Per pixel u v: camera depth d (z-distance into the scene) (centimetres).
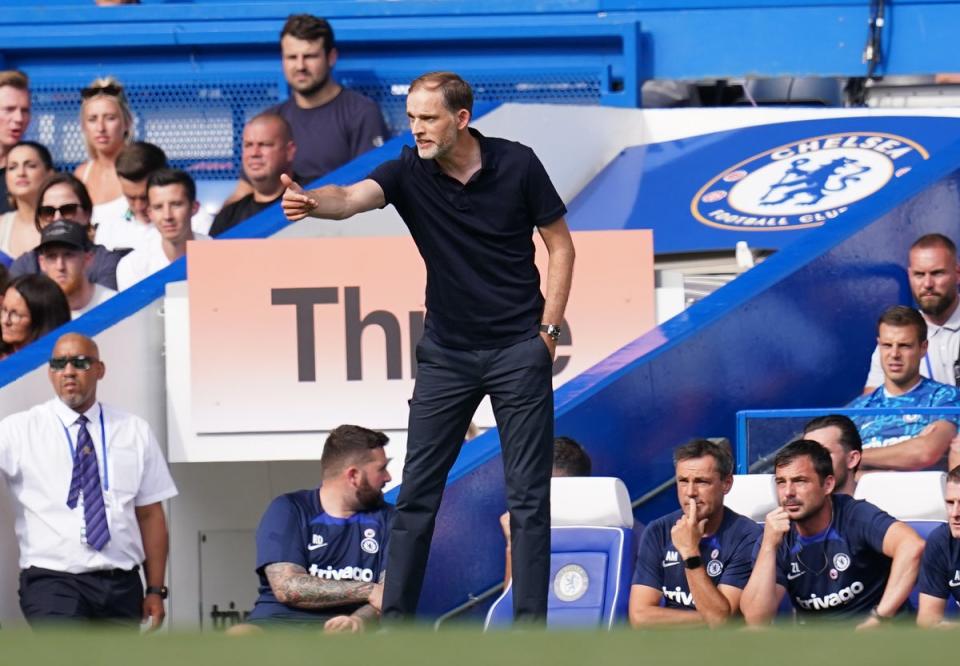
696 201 3972
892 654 948
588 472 2700
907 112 4272
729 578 2486
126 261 3688
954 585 2395
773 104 4528
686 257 3784
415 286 3109
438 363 2020
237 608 3497
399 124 4403
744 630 1037
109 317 3144
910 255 3203
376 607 2552
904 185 3334
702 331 2977
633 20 4406
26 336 3316
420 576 2067
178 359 3200
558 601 2528
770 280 3083
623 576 2519
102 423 2872
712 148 4203
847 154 4038
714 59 4481
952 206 3362
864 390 3206
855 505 2498
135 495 2877
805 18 4453
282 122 3744
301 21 3944
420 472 2044
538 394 1995
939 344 3189
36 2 4741
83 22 4525
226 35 4434
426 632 1030
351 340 3119
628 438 2888
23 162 3912
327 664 957
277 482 3497
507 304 1991
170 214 3628
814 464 2466
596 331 3128
